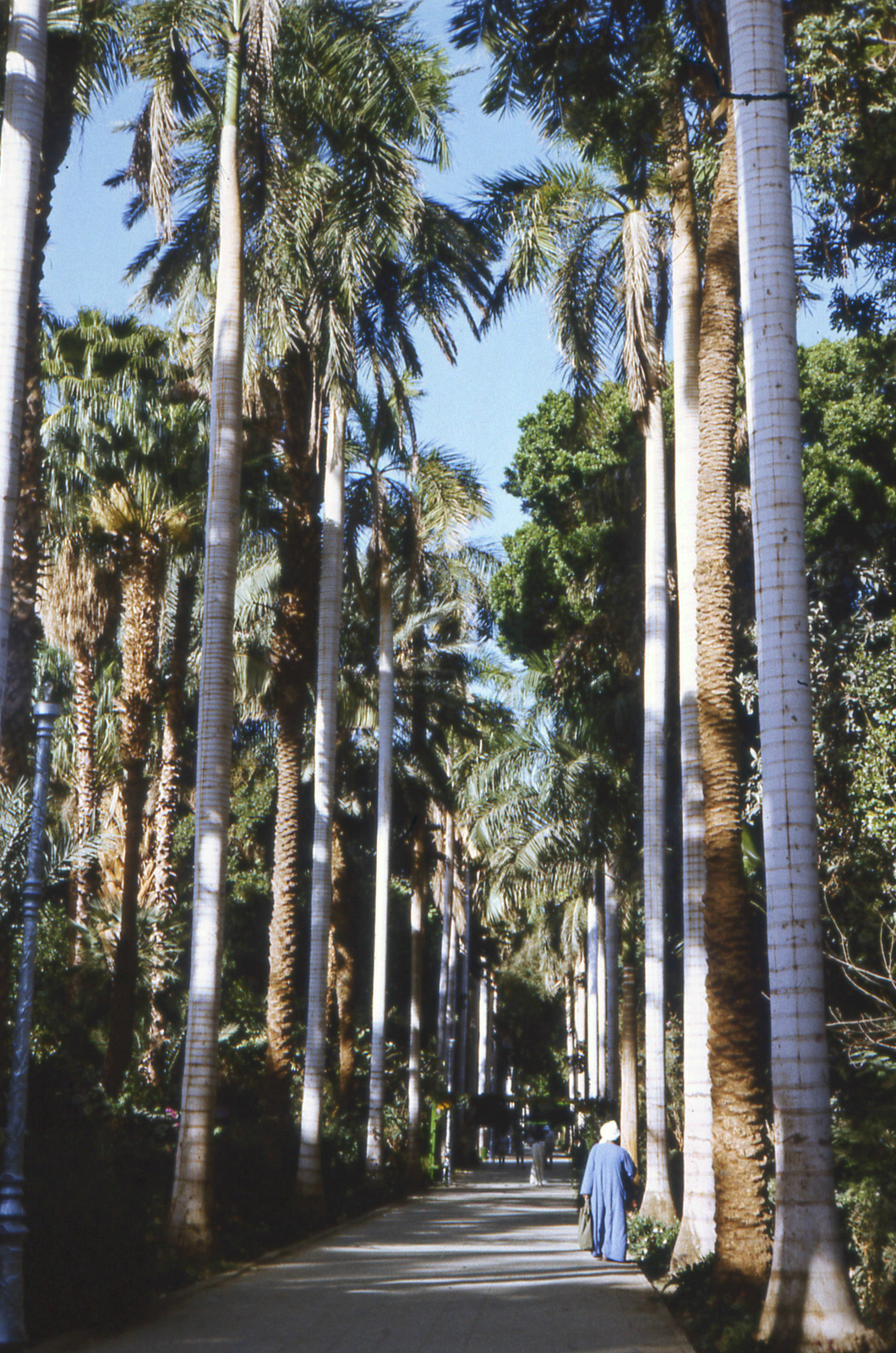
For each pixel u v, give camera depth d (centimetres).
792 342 920
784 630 885
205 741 1572
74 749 3272
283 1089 2172
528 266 1961
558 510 3055
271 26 1722
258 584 2894
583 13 1437
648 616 2052
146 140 1884
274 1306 1078
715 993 1159
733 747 1227
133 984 2073
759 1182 1105
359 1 2022
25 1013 879
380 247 2056
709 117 1517
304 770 3625
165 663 2830
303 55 1986
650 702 2042
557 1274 1359
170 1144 1930
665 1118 1955
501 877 3419
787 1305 786
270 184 1920
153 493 2253
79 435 2328
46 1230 955
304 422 2322
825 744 1602
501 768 3378
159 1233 1405
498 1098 5297
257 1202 1886
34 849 913
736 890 1177
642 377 1858
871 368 1767
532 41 1480
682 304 1708
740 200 947
